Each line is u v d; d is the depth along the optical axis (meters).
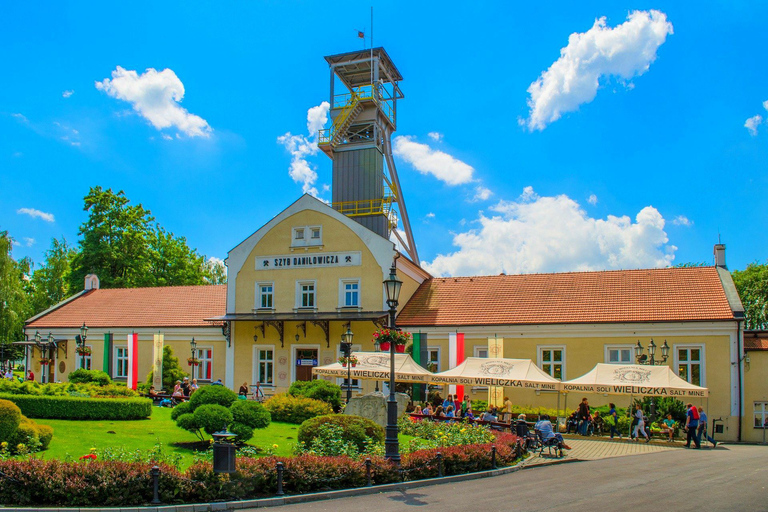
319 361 38.28
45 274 67.88
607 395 32.91
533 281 38.75
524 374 28.75
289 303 39.34
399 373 29.56
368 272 38.09
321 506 13.70
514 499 14.23
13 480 12.57
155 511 12.59
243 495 14.02
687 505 13.28
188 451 18.52
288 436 22.95
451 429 22.62
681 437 30.28
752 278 58.03
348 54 48.81
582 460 21.95
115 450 14.90
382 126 49.12
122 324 43.91
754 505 13.26
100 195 58.88
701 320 31.86
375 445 19.08
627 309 34.00
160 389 39.56
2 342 52.31
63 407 22.70
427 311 38.16
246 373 39.62
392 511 13.02
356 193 46.50
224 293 44.88
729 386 31.16
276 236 40.31
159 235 65.62
